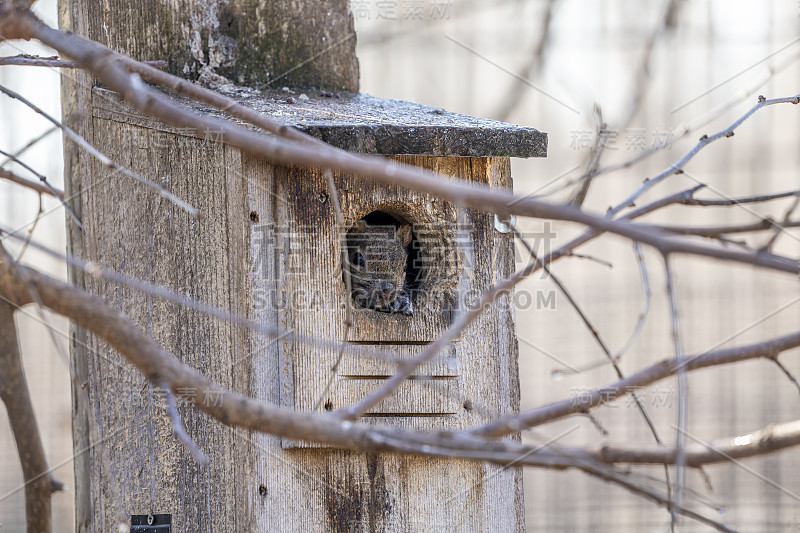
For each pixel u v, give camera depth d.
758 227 5.98
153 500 8.10
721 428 15.49
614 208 6.41
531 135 8.13
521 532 8.62
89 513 8.91
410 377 8.09
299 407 7.79
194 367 7.91
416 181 4.31
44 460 5.63
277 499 7.85
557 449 4.80
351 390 7.96
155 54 8.83
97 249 8.12
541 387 15.67
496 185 8.48
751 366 15.57
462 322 5.73
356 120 7.98
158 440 8.12
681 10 14.92
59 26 9.48
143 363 4.90
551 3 15.20
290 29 9.65
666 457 4.64
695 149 6.45
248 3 9.39
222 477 7.98
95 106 8.13
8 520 14.36
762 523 14.70
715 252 4.10
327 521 7.98
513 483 8.59
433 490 8.28
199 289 7.92
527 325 15.83
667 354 15.61
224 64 9.26
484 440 4.96
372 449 4.93
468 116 8.99
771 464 14.83
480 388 8.34
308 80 9.76
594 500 15.30
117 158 8.09
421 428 8.11
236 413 4.93
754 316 15.55
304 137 5.60
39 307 4.71
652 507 15.17
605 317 15.81
